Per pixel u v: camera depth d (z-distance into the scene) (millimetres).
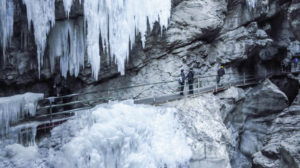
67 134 7375
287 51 25562
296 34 13242
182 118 9672
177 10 14516
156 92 14430
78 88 13188
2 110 7027
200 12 14641
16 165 6445
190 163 8633
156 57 14586
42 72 11289
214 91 12758
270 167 10555
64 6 9531
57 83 11898
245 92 16312
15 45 10109
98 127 7203
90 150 6871
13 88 11188
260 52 20594
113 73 13383
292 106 14125
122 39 11648
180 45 14734
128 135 7551
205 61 16750
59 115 10578
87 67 12445
